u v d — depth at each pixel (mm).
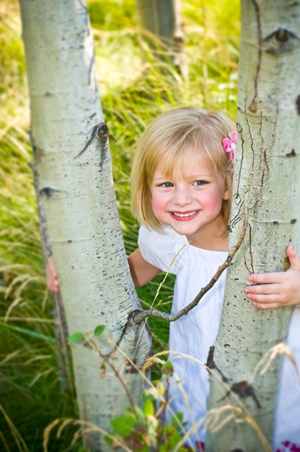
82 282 1303
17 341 2326
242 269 1175
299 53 956
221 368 1272
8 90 3615
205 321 1575
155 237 1703
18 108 3461
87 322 1343
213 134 1464
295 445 1549
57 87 1149
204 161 1436
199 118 1505
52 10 1100
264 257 1154
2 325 2354
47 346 2311
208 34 3576
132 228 2422
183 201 1439
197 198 1452
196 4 4473
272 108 997
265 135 1029
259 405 1278
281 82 975
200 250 1604
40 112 1181
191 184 1456
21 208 2857
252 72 986
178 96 2836
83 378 1405
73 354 1401
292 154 1038
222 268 1101
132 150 2600
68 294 1337
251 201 1101
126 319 1346
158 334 1957
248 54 979
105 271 1305
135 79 3215
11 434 1943
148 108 2807
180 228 1488
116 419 1100
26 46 1144
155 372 1819
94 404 1419
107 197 1271
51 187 1234
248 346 1226
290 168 1052
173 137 1452
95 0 5262
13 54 4043
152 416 1052
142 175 1588
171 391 1650
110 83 3475
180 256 1645
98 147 1215
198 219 1476
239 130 1071
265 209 1100
